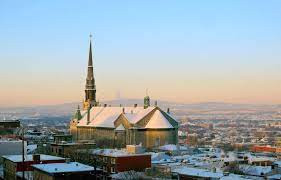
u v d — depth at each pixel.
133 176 171.25
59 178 151.12
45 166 164.25
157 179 163.50
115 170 192.88
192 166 190.75
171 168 181.88
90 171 156.12
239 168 188.75
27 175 171.62
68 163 175.38
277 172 182.62
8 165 195.62
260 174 178.38
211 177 148.88
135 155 196.38
